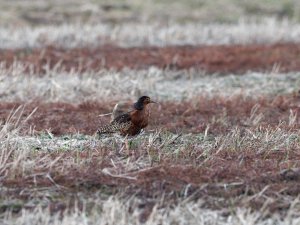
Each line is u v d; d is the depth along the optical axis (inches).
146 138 960.3
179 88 1336.1
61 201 754.8
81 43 1756.9
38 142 939.3
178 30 1902.1
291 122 1048.2
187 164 845.8
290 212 721.6
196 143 942.4
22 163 820.6
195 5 2468.0
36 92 1262.3
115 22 2182.6
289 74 1467.8
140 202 752.3
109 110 1169.4
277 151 901.8
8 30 1892.2
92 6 2336.4
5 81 1296.8
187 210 729.0
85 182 790.5
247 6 2465.6
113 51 1669.5
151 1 2492.6
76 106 1181.1
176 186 783.1
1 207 742.5
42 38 1761.8
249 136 972.6
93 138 944.9
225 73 1498.5
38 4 2346.2
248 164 851.4
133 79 1364.4
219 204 752.3
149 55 1625.2
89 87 1282.0
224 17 2299.5
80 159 853.8
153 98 1258.0
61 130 1027.3
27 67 1492.4
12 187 781.9
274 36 1883.6
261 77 1440.7
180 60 1557.6
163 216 718.5
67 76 1389.0
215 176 807.7
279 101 1211.9
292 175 811.4
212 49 1692.9
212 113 1157.7
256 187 784.9
